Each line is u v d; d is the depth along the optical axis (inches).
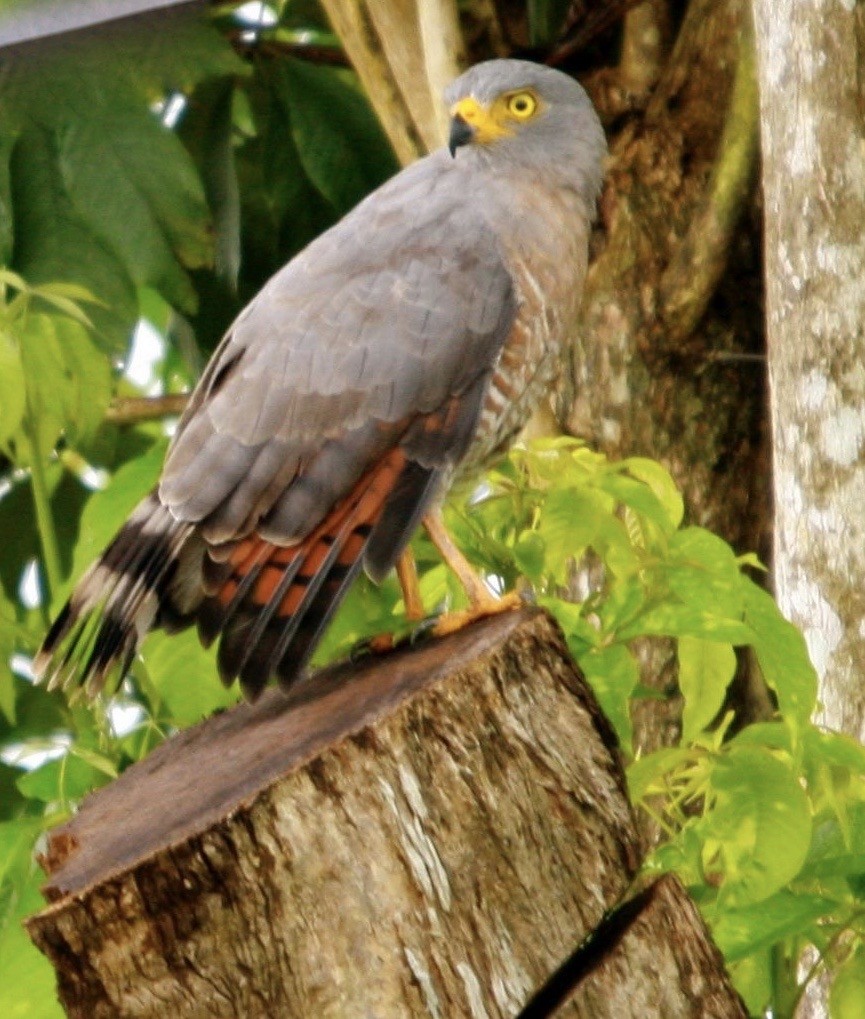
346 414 361.1
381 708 284.8
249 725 323.6
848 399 371.9
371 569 348.5
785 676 311.9
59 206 452.8
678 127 456.1
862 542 370.0
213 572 345.1
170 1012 270.4
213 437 353.7
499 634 297.6
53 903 269.1
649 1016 283.0
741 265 450.3
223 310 504.7
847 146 372.2
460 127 405.7
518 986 279.1
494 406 380.8
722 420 446.6
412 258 378.0
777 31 378.9
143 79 446.9
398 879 275.7
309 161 505.0
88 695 341.7
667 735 424.5
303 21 534.3
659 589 324.5
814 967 319.0
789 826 303.0
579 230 405.7
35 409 382.0
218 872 269.4
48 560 387.9
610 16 460.8
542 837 286.2
